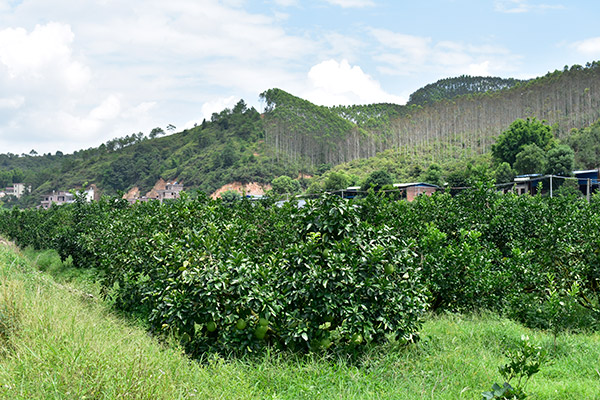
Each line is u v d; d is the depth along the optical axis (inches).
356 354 240.2
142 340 228.2
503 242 474.3
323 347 238.8
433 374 223.1
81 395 149.3
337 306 238.4
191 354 233.6
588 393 200.1
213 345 235.1
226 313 232.8
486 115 5580.7
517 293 370.9
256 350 231.3
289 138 6776.6
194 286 238.7
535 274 383.9
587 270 396.8
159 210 470.6
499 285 380.8
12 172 6176.2
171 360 199.0
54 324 213.9
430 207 503.2
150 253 343.3
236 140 6801.2
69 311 247.6
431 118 5964.6
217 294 236.7
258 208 513.0
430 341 275.1
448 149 4726.9
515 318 364.2
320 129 7539.4
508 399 158.4
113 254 400.2
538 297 368.8
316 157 6230.3
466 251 381.7
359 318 235.3
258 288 235.0
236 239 344.5
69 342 191.5
